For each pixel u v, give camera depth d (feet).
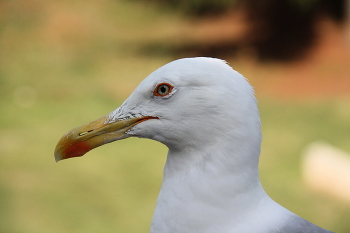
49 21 87.40
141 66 67.56
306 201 31.37
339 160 32.55
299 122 46.01
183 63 12.30
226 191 11.82
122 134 13.05
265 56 67.87
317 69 62.75
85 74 64.18
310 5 64.59
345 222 28.84
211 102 11.89
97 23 88.84
